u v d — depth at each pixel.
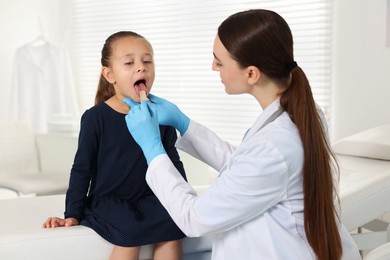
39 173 3.60
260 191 1.18
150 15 4.03
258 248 1.23
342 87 3.12
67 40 4.51
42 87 4.34
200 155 1.56
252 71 1.23
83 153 1.57
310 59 3.23
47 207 1.94
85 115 1.59
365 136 2.48
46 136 3.75
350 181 1.97
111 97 1.69
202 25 3.74
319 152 1.19
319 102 3.21
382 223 2.47
